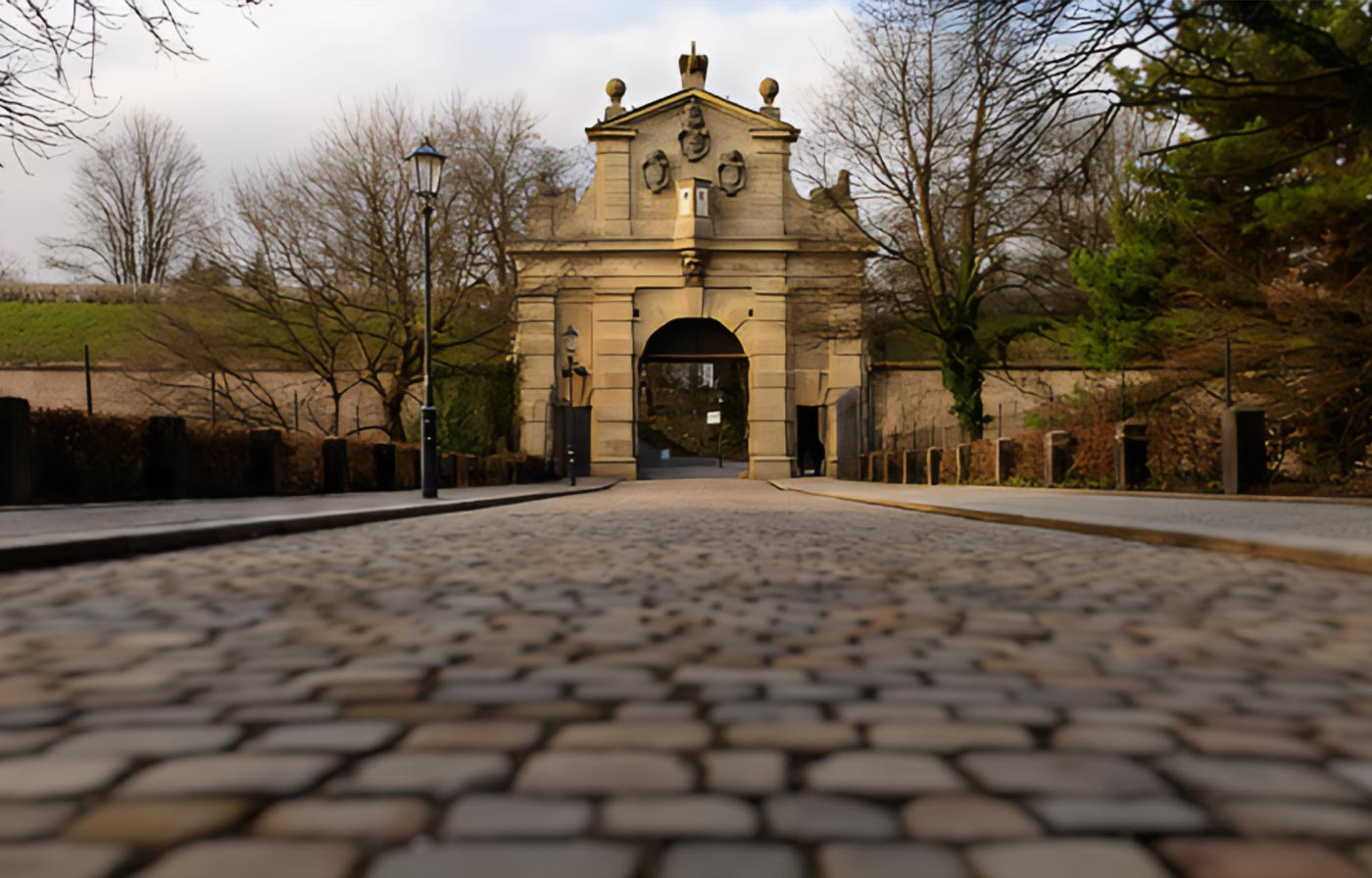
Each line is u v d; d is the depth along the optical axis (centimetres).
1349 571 527
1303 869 131
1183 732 205
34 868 129
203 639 325
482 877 127
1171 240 1639
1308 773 175
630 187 3900
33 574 518
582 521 1041
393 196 3256
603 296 3875
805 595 443
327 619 369
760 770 176
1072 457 1802
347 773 173
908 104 2755
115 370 3941
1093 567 558
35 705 228
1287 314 1312
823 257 3884
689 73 3966
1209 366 1588
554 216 3922
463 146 3419
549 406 3825
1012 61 1175
